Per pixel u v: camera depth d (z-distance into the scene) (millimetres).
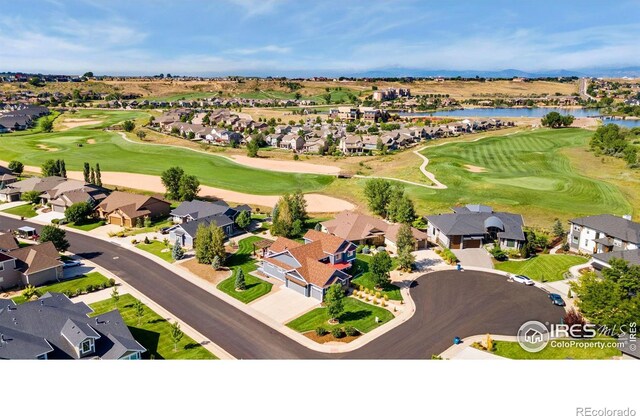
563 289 47281
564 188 91375
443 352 35750
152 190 91562
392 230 62438
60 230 56656
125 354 33062
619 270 39219
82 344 32156
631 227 55844
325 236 54125
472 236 60031
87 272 51906
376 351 36125
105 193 78750
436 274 52031
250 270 53188
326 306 44281
